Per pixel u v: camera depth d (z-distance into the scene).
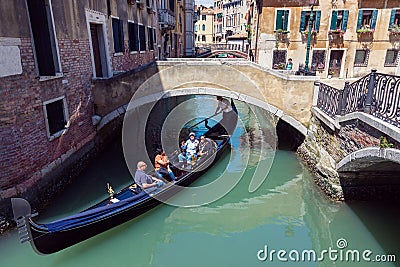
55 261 4.77
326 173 6.66
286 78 8.26
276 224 6.02
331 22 14.76
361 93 5.49
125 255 5.15
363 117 5.07
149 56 14.47
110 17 9.47
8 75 4.96
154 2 15.59
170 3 19.94
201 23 52.00
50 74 5.82
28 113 5.43
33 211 5.43
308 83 8.22
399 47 15.11
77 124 7.23
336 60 15.53
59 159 6.38
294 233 5.74
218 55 31.83
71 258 4.89
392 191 6.39
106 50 9.16
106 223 5.12
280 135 10.91
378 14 14.72
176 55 22.98
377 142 4.74
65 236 4.53
